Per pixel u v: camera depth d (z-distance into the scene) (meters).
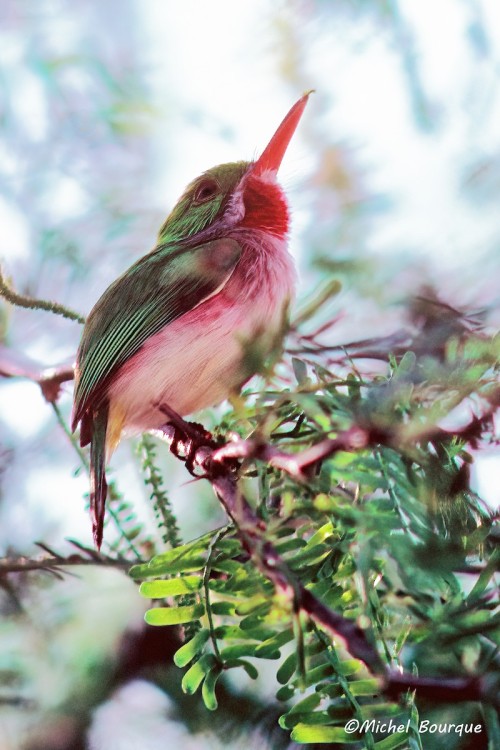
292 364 2.15
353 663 2.13
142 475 2.20
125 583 2.22
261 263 2.24
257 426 2.15
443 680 2.13
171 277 2.24
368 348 2.16
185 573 2.15
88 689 2.22
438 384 2.13
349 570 2.14
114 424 2.23
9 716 2.22
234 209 2.26
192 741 2.21
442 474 2.14
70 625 2.22
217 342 2.23
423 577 2.13
